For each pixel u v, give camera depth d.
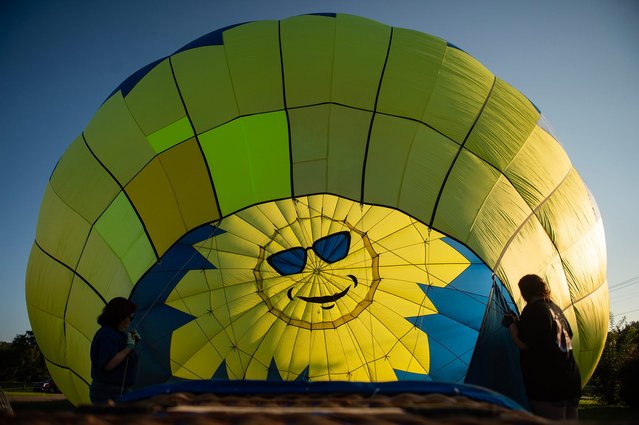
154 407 2.41
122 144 7.12
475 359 6.59
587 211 7.25
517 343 4.16
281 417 2.12
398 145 6.82
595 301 7.16
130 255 6.73
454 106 6.98
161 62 7.63
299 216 8.06
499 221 6.55
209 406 2.66
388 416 2.17
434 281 8.30
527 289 4.25
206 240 7.80
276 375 8.91
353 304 8.90
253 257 8.39
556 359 3.94
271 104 6.98
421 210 6.61
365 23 7.58
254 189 6.88
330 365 9.11
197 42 7.68
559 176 7.12
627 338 17.89
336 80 7.02
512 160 6.87
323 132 6.89
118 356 4.51
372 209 7.80
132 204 6.86
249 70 7.11
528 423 2.04
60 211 7.35
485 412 2.27
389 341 9.01
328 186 6.78
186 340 8.33
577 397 3.95
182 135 6.97
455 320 8.48
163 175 6.86
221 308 8.60
